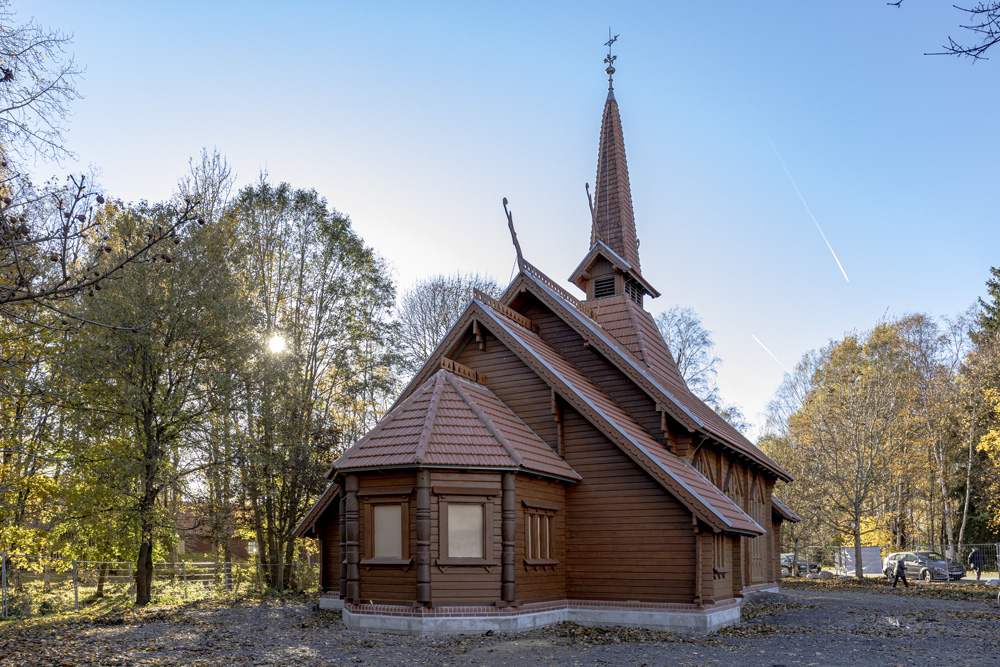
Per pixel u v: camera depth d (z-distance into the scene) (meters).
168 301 27.17
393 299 41.75
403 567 18.56
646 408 23.67
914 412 49.75
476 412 20.50
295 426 34.16
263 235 38.84
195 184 31.80
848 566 52.19
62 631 18.38
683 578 19.72
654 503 20.50
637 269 32.16
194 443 28.88
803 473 47.41
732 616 21.41
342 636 17.59
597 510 21.33
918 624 21.50
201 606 25.42
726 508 21.36
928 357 52.56
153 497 27.62
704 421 24.38
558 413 22.33
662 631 19.31
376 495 19.19
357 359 39.84
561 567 21.22
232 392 28.98
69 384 26.31
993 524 49.28
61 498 31.02
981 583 39.75
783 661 15.05
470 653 15.47
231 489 33.28
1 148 12.98
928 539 62.56
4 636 17.34
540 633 18.34
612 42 35.16
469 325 24.17
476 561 18.56
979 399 48.06
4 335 19.55
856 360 55.53
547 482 20.88
